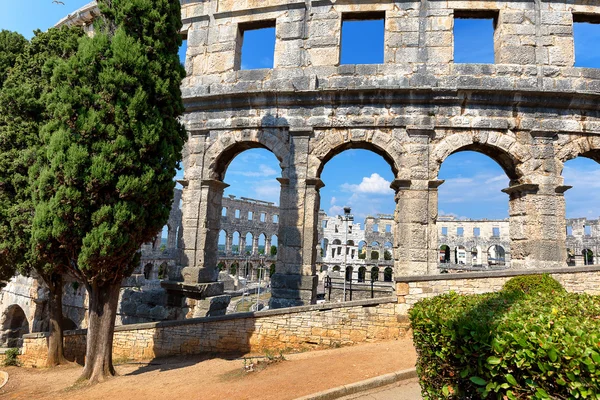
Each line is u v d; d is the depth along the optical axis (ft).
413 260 47.93
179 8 40.11
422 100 50.70
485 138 50.14
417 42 52.37
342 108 52.75
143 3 36.27
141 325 44.93
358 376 29.30
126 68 34.86
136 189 34.04
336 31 54.49
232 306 133.28
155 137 35.14
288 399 25.77
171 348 43.91
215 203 57.00
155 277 166.71
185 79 59.52
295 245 50.72
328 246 222.89
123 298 60.08
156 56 36.91
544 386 12.20
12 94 41.86
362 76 52.60
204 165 56.18
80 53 34.19
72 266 36.37
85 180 32.83
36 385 39.06
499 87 49.75
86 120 33.19
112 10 36.47
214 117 56.65
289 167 52.90
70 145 33.19
